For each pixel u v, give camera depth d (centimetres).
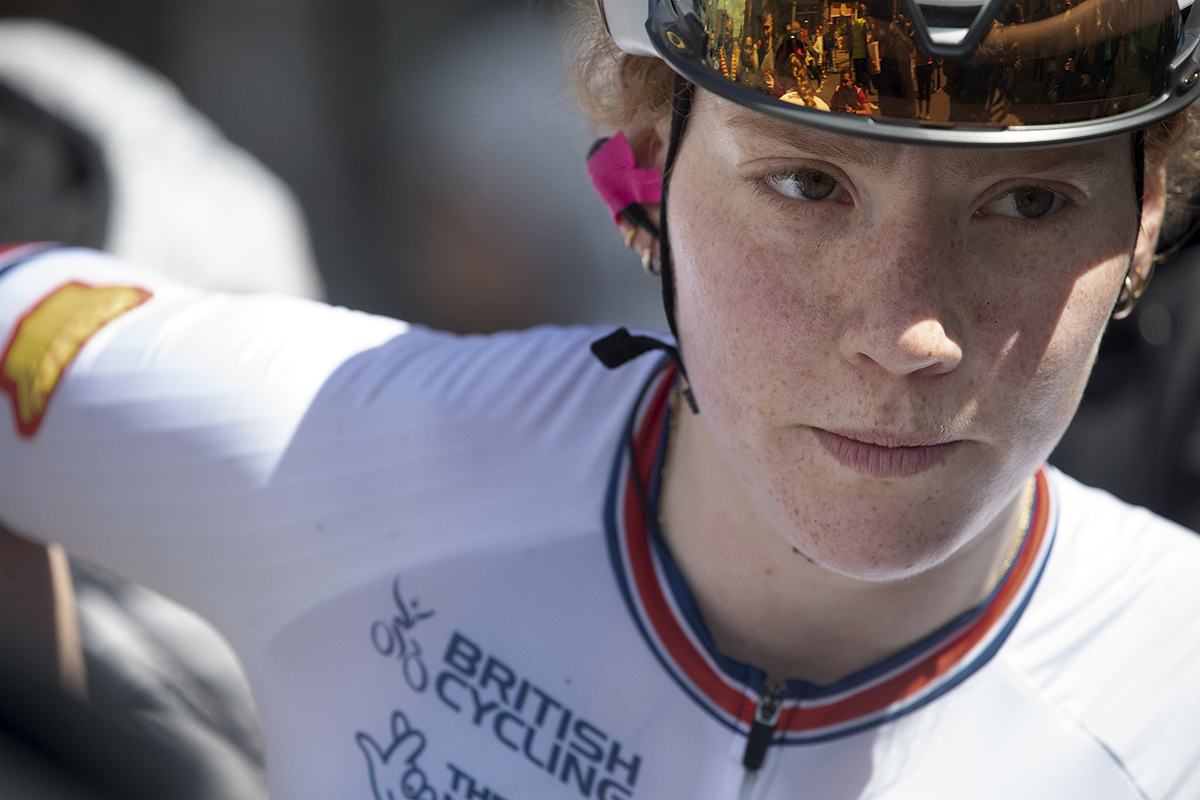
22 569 393
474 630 328
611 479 331
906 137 204
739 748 307
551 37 716
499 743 322
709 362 252
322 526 344
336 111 1320
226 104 1301
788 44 215
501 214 727
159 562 367
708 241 242
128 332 376
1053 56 206
